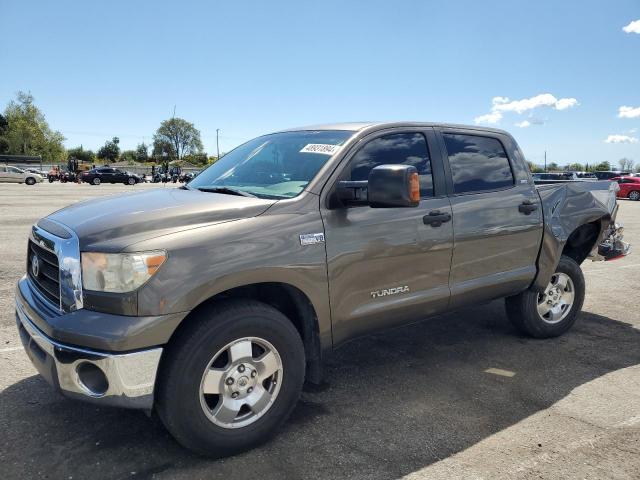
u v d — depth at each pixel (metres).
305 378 3.60
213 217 2.98
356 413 3.55
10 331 4.98
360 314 3.51
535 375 4.23
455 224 4.02
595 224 5.50
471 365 4.43
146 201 3.32
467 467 2.92
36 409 3.49
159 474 2.81
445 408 3.63
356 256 3.42
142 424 3.32
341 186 3.35
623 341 5.09
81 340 2.63
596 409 3.64
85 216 3.10
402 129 3.98
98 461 2.92
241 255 2.91
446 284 4.04
